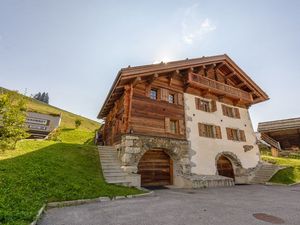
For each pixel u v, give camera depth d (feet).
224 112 63.62
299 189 43.91
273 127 93.20
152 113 48.19
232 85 71.36
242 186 49.96
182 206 24.66
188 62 54.70
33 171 28.45
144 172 47.47
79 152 44.91
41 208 19.92
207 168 52.24
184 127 52.90
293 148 87.86
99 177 35.70
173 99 55.16
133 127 44.14
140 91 48.29
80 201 24.48
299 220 19.63
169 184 49.62
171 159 51.47
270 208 24.54
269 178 57.67
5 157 34.35
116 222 17.76
